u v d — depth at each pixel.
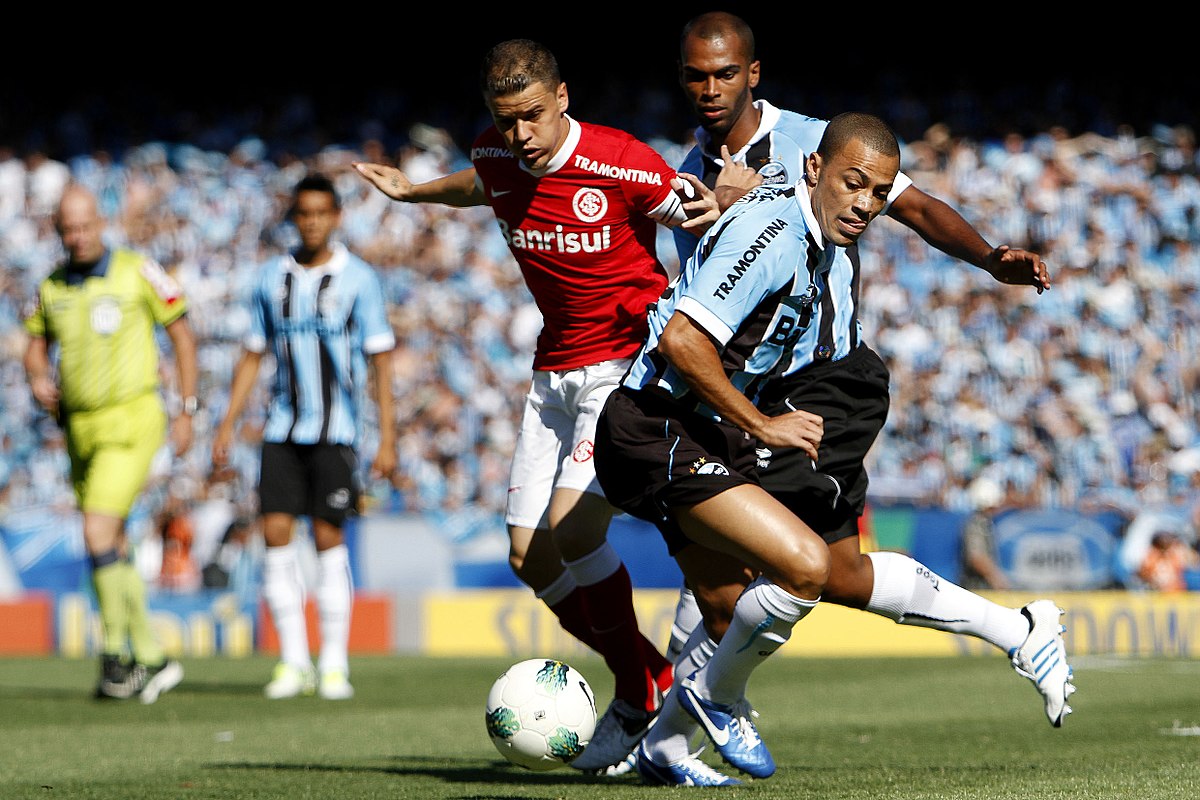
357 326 28.08
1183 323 62.91
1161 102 76.88
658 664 16.75
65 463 63.16
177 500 52.25
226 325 67.81
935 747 18.28
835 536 15.02
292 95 84.50
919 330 63.22
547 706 13.76
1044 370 61.34
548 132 15.57
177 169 76.56
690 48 16.81
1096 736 19.23
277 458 28.25
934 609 15.05
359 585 46.25
